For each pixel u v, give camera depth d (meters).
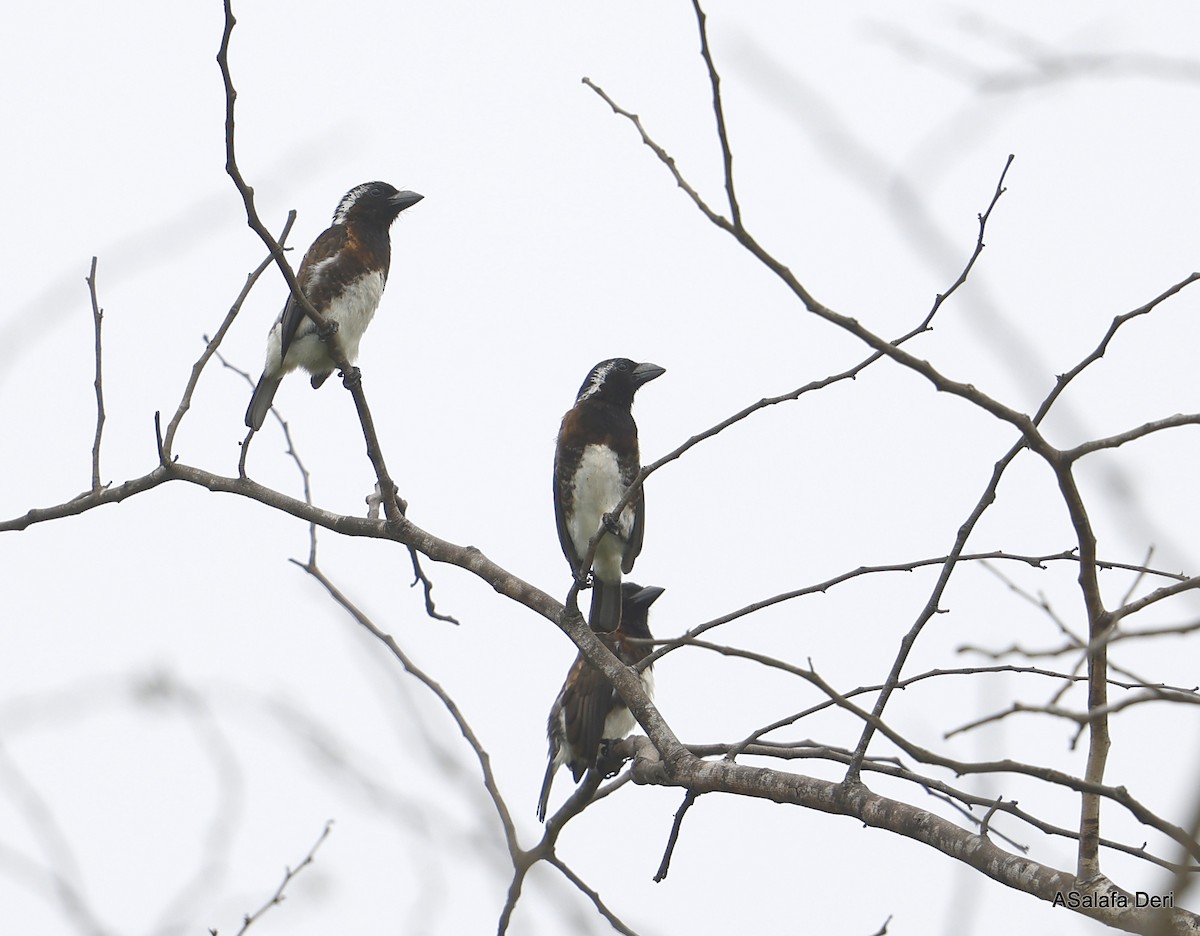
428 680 11.23
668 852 9.22
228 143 10.66
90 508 12.70
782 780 8.55
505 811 10.56
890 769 8.21
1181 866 5.39
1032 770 6.07
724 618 9.12
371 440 11.80
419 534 11.83
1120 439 7.18
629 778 11.50
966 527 8.04
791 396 8.87
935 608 8.09
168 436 12.65
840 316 7.21
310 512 12.20
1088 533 7.29
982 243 7.58
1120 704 5.46
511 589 11.30
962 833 7.61
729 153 7.11
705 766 9.04
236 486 12.44
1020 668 7.56
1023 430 7.23
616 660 10.52
